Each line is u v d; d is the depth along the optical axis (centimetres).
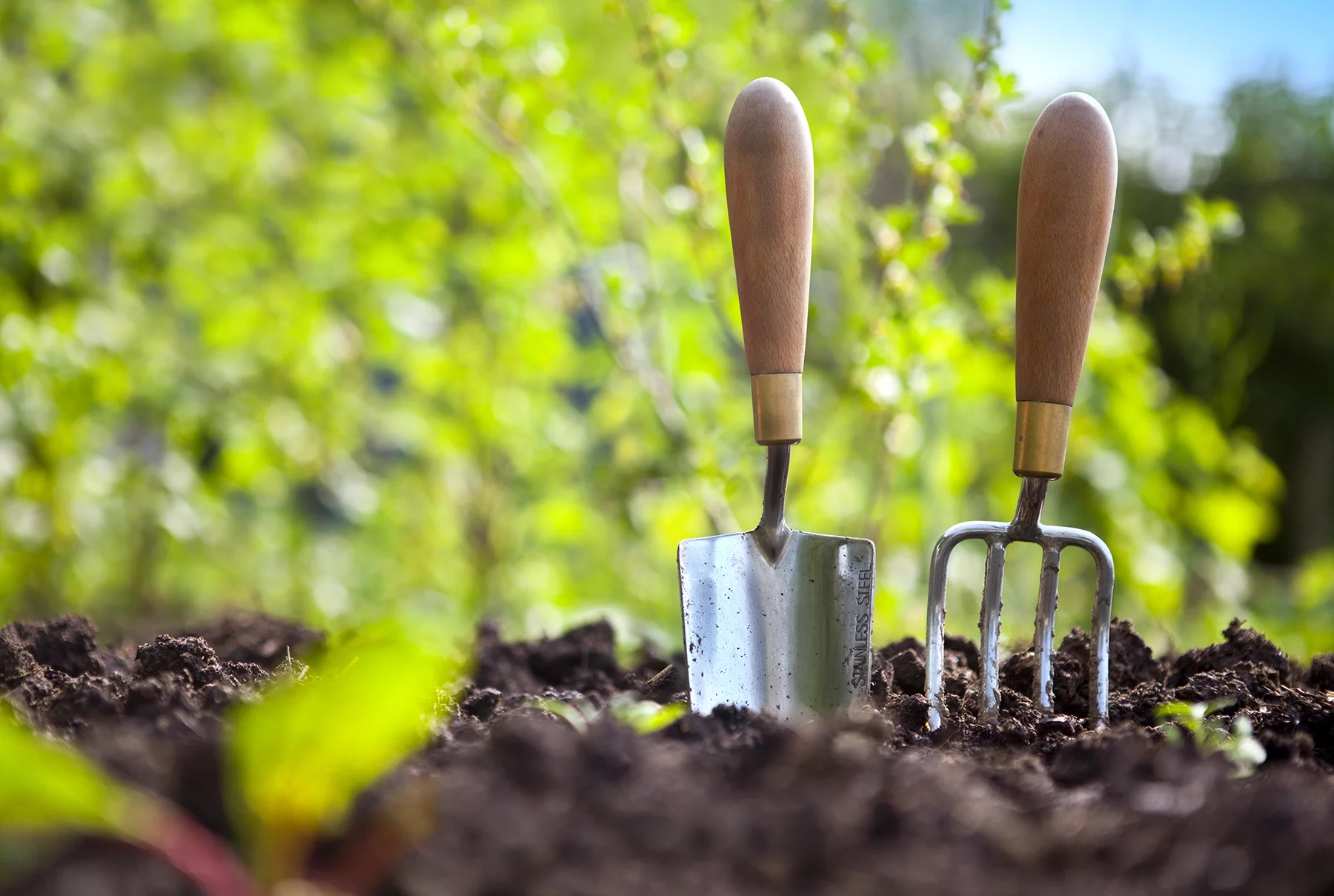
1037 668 92
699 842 67
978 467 195
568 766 71
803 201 88
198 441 210
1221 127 347
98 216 195
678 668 100
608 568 207
